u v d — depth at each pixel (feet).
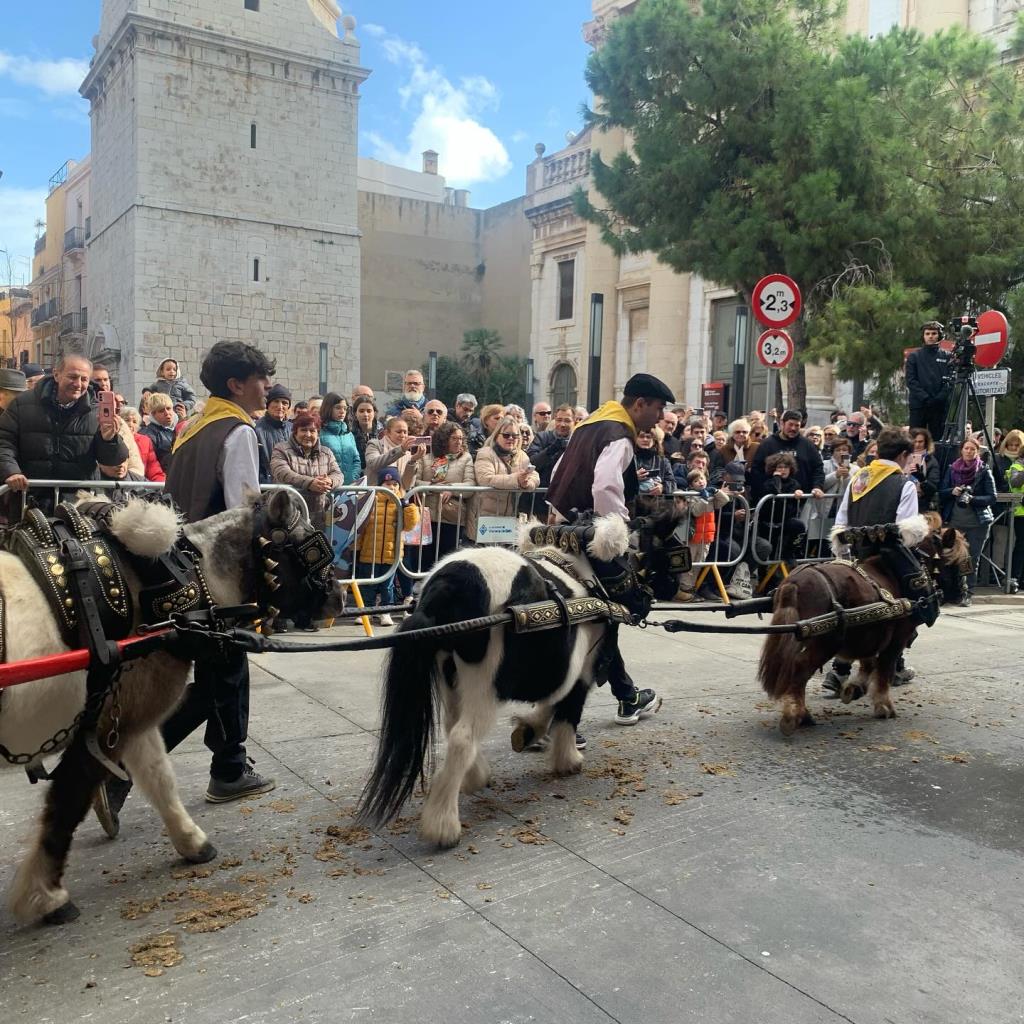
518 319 145.07
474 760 13.51
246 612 11.11
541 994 9.30
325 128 111.65
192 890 11.26
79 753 10.27
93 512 10.82
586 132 106.73
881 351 46.16
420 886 11.49
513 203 144.77
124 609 10.28
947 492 33.45
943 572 19.62
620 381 99.96
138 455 23.79
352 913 10.79
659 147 52.47
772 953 10.19
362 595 25.05
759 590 32.58
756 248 49.78
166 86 101.86
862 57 50.37
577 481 15.98
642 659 23.43
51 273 164.25
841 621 17.24
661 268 88.22
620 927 10.65
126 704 10.69
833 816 14.08
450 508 25.81
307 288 111.65
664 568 15.65
